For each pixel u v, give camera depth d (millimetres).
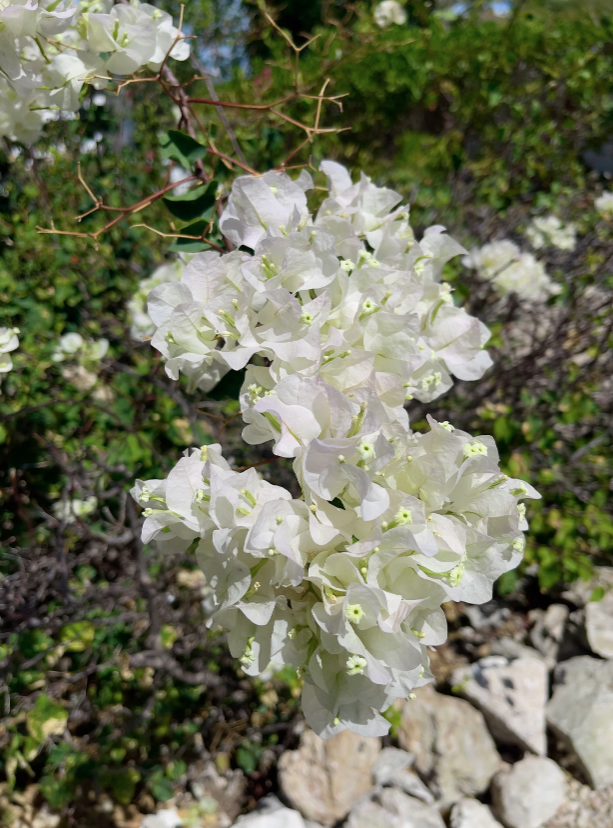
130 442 590
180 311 241
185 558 598
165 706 597
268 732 642
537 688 660
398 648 203
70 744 565
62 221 707
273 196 262
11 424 597
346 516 203
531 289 724
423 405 718
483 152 1257
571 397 741
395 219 305
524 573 722
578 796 614
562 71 1228
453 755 617
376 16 1111
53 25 287
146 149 891
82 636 573
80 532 580
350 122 1297
